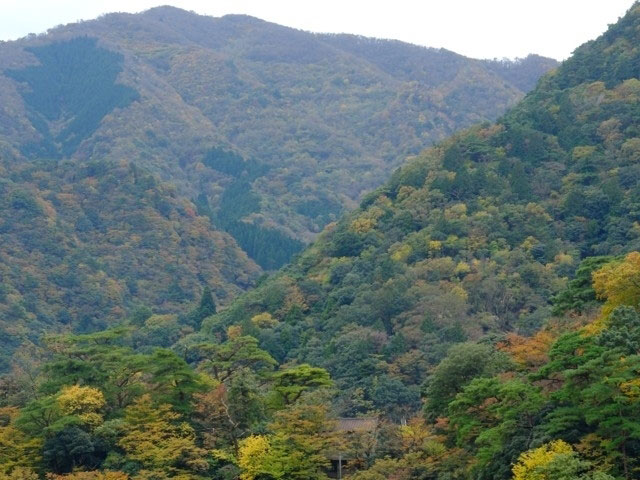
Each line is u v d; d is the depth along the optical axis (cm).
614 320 6525
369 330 11631
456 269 12738
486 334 10906
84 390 8106
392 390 10175
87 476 7262
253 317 13438
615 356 5822
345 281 13500
